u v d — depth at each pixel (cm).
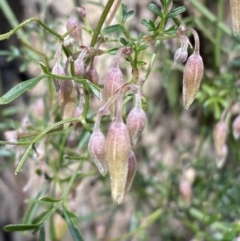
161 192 31
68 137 26
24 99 36
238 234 28
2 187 37
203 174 31
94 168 29
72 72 19
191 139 35
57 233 26
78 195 34
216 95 27
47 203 21
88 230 35
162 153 35
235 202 30
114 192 17
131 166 18
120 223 35
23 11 34
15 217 37
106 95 18
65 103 19
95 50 19
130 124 17
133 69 19
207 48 31
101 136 17
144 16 31
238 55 30
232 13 17
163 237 34
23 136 22
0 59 36
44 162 25
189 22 30
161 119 34
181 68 29
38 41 31
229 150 32
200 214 29
